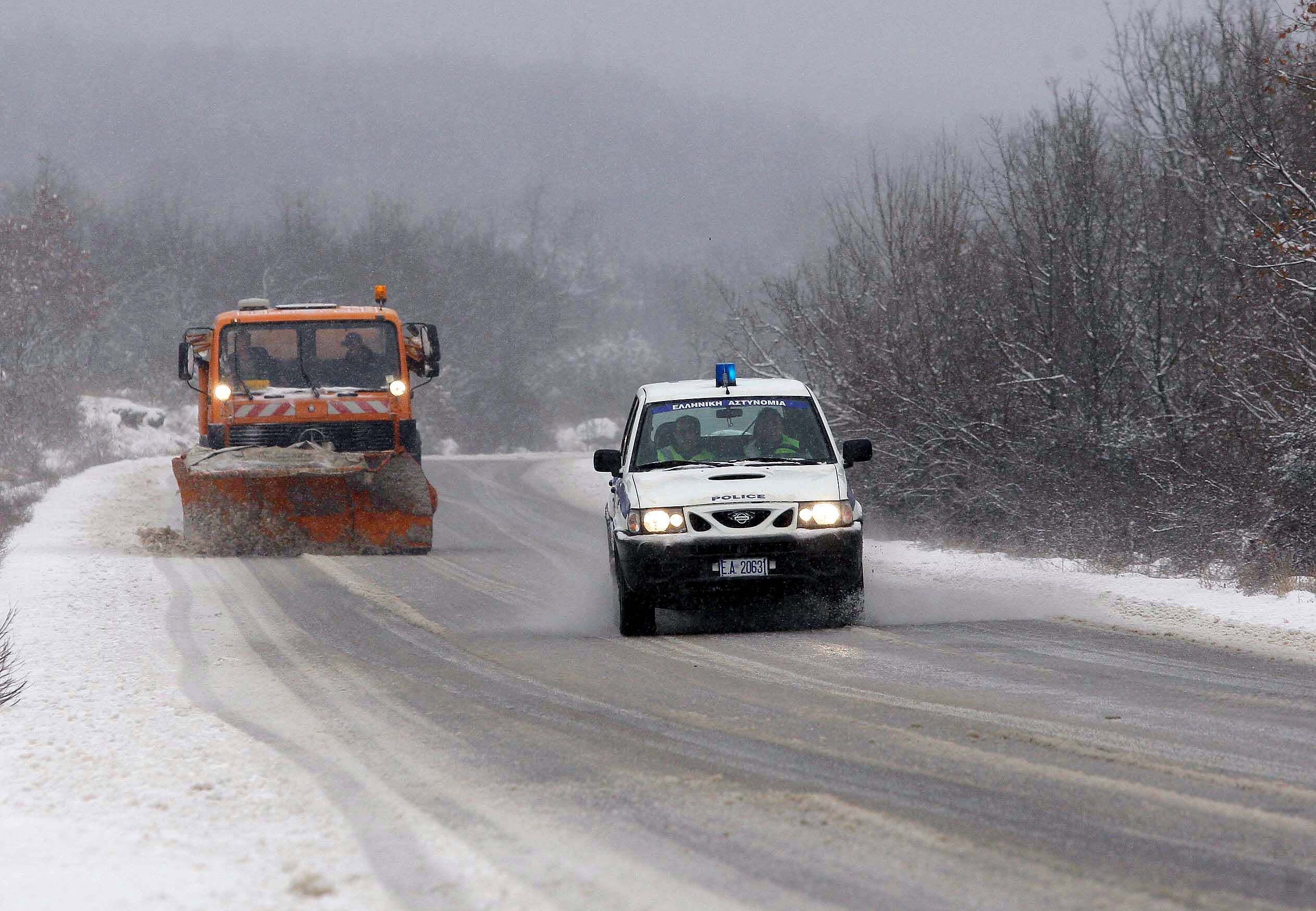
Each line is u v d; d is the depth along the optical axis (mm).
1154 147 81500
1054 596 53125
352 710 31609
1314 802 21109
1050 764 23969
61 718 30703
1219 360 67688
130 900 17078
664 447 46656
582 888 17312
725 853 18750
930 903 16406
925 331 87125
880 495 88500
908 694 31531
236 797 22875
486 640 43938
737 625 46188
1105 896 16516
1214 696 30891
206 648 42562
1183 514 64312
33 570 63156
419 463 76750
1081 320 79312
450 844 19562
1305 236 59562
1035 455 79938
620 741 26734
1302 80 60906
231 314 78312
